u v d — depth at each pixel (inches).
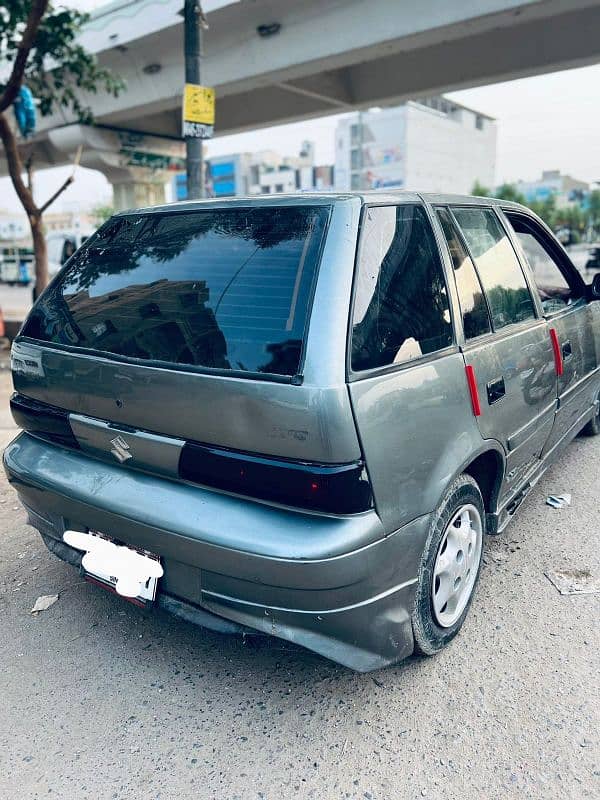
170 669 106.3
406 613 93.4
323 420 76.5
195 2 259.6
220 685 102.5
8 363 371.2
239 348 84.5
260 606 84.4
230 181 4461.1
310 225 89.5
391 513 84.8
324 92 647.1
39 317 114.7
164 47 635.5
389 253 92.0
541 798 80.4
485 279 115.6
